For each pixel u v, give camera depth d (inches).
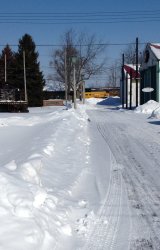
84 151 524.1
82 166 422.9
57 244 216.2
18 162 342.3
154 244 228.8
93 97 3599.9
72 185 336.5
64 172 374.3
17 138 581.9
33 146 460.1
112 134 754.2
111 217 271.1
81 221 257.6
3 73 2409.0
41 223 221.1
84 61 3090.6
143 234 243.3
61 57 3061.0
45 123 853.2
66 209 266.4
